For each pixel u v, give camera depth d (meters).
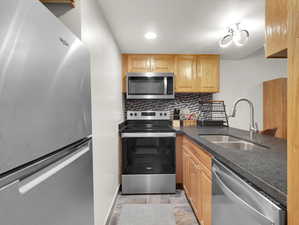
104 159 1.51
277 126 2.81
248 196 0.76
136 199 2.15
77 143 0.94
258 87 3.16
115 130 2.04
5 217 0.45
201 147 1.41
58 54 0.71
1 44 0.44
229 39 1.89
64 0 1.00
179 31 1.93
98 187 1.31
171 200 2.11
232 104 3.13
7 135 0.46
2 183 0.45
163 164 2.28
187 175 2.04
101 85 1.44
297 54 0.43
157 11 1.52
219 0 1.37
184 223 1.67
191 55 2.74
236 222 0.87
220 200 1.07
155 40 2.18
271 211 0.61
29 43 0.54
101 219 1.40
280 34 0.61
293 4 0.43
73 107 0.84
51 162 0.67
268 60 3.15
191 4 1.42
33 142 0.56
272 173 0.74
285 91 2.73
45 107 0.62
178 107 3.05
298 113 0.43
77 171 0.87
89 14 1.18
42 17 0.61
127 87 2.56
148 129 2.38
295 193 0.44
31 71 0.55
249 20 1.68
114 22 1.70
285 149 1.18
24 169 0.53
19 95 0.50
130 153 2.27
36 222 0.56
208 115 3.03
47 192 0.62
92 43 1.23
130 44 2.30
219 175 1.07
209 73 2.75
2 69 0.44
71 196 0.80
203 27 1.83
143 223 1.68
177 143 2.39
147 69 2.70
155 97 2.60
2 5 0.45
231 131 2.12
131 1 1.37
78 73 0.91
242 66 3.15
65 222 0.74
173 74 2.60
